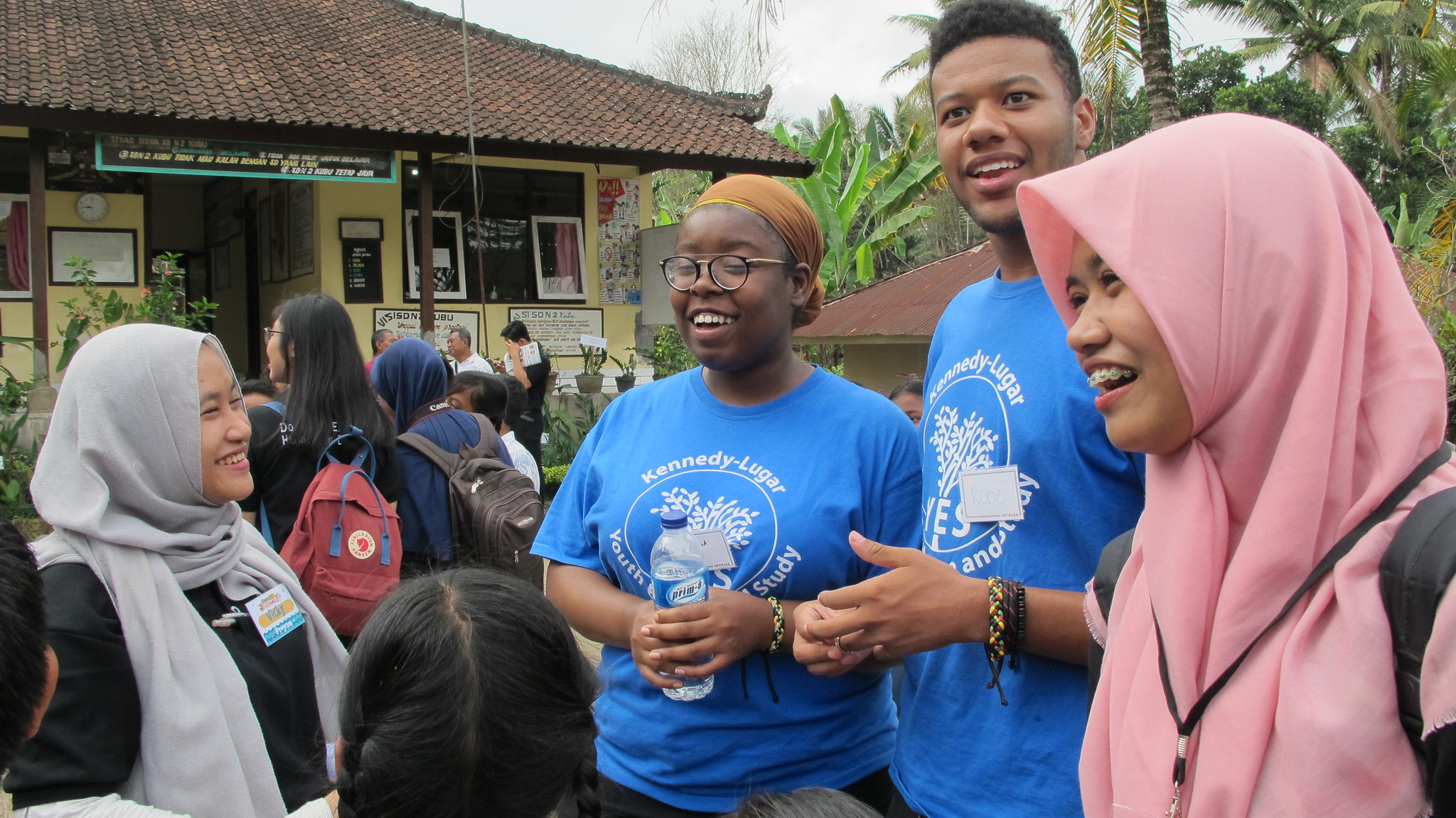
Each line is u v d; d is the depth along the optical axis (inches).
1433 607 38.5
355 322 496.1
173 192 617.3
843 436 79.4
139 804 65.1
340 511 111.3
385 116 448.1
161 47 462.9
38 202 389.1
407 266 508.7
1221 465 47.4
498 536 132.5
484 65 564.7
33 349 382.9
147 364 69.9
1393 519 42.0
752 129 579.5
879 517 79.2
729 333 77.2
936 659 74.0
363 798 49.2
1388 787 39.7
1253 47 968.3
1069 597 63.4
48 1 478.6
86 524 66.4
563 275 546.0
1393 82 872.3
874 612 64.2
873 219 663.8
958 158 75.7
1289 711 41.7
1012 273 76.0
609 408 90.4
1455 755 37.6
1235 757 43.3
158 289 433.4
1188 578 46.5
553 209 546.3
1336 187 45.7
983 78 73.7
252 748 70.1
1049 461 67.1
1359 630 40.6
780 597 76.0
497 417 188.2
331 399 120.5
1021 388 69.4
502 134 463.2
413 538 135.3
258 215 560.4
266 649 76.1
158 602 68.3
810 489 77.0
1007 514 68.6
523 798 49.3
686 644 69.5
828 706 77.5
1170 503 48.4
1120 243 47.0
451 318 515.8
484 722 47.9
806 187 621.3
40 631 52.2
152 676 66.2
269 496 119.0
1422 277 302.7
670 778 77.2
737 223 77.0
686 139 526.6
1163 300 45.5
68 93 386.0
